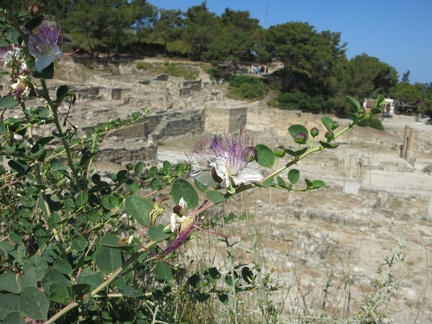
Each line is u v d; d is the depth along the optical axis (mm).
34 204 2730
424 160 31984
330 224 11289
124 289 1796
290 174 1577
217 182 1498
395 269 8570
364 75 50031
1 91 15578
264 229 9555
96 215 2293
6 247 2314
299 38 50469
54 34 1659
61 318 1973
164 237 1494
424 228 11781
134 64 57344
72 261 2281
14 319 1512
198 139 1578
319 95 49938
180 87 48875
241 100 50125
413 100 56656
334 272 7723
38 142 2057
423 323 6148
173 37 69812
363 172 25703
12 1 1560
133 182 2578
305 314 2693
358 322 2406
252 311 2053
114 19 55594
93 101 39344
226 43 57750
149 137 31859
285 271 7305
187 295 2617
